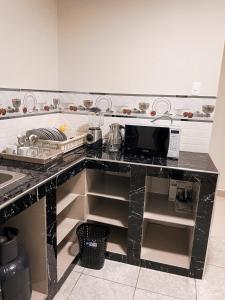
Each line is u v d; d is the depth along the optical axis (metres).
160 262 1.91
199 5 1.97
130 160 1.85
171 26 2.06
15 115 1.90
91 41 2.27
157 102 2.21
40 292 1.54
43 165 1.62
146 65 2.18
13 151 1.73
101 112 2.38
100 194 1.98
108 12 2.17
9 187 1.24
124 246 2.08
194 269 1.84
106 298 1.65
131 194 1.83
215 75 2.05
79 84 2.39
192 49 2.05
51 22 2.23
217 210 3.02
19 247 1.37
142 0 2.08
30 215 1.41
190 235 2.02
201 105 2.12
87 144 2.17
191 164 1.81
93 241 1.83
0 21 1.66
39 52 2.11
